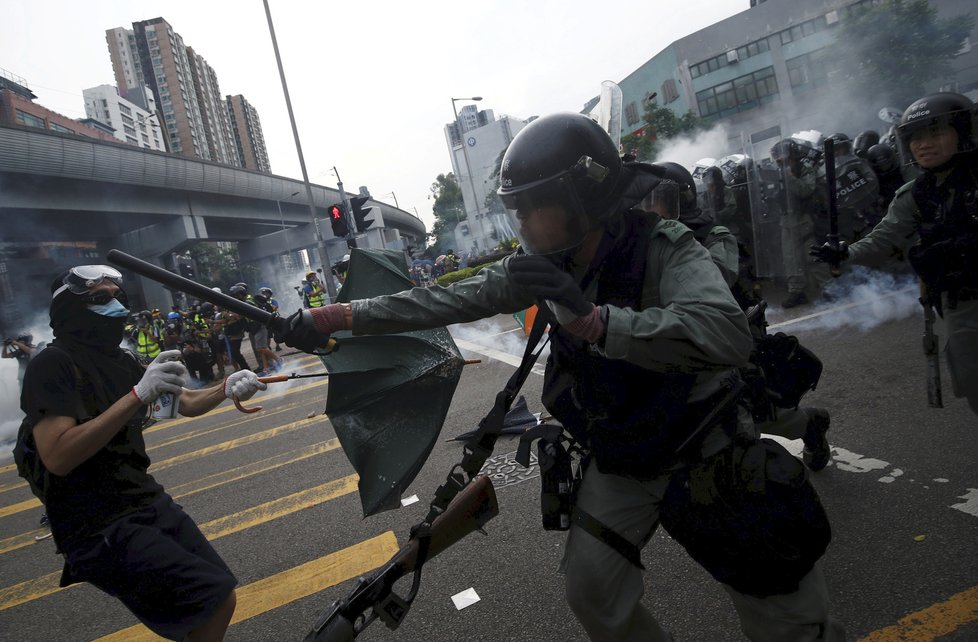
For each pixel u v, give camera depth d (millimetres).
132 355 2318
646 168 1603
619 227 1566
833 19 40688
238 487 5461
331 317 1826
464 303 1786
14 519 5848
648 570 2867
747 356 1444
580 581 1653
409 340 2230
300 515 4480
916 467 3273
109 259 1770
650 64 49781
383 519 4105
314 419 7543
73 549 2012
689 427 1543
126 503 2078
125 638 3246
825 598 1548
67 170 31453
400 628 2803
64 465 1880
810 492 1510
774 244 7828
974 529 2662
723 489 1490
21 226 35531
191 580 2029
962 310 2432
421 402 2264
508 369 7926
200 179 41688
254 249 62531
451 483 1819
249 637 3027
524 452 1828
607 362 1544
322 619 1762
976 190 2357
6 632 3553
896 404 4133
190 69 172000
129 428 2131
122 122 135500
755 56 43688
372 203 53125
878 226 2779
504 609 2785
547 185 1460
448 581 3115
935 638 2148
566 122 1522
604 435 1595
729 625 2391
